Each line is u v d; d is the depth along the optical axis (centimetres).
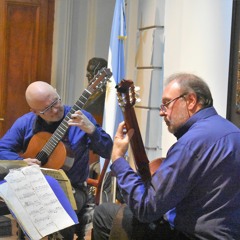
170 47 392
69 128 294
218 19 339
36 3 530
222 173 195
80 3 537
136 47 438
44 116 290
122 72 400
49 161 286
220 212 197
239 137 201
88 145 297
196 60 355
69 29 533
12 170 219
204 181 196
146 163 223
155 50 405
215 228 197
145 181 218
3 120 529
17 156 292
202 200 198
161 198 195
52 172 239
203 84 208
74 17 537
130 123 222
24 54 532
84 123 281
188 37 367
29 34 532
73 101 541
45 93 287
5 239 333
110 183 391
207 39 346
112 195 388
